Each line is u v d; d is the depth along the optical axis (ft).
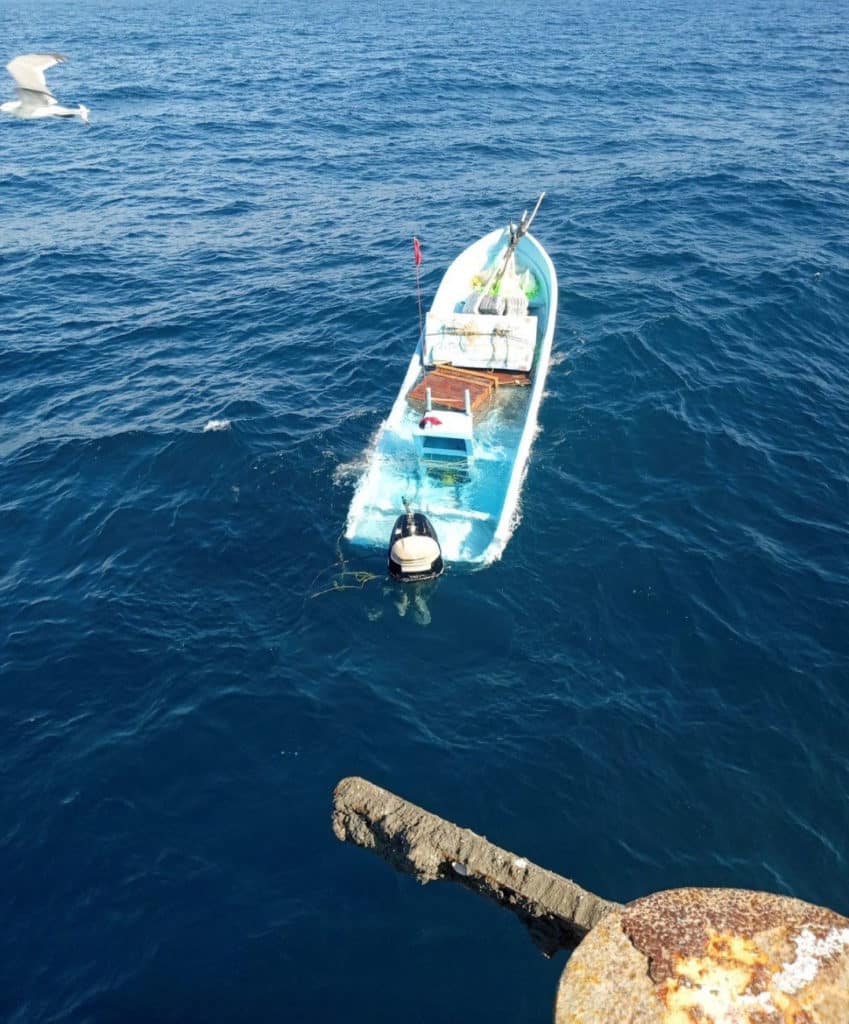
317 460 64.49
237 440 66.69
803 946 12.62
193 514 59.62
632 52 247.70
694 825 39.50
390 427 64.28
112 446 66.80
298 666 47.78
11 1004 33.55
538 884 23.80
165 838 39.29
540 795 40.70
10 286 96.43
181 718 44.93
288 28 320.09
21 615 51.67
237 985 33.96
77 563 55.83
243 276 97.71
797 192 116.67
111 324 87.71
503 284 75.82
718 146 141.18
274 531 57.77
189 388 75.31
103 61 241.96
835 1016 11.94
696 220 108.68
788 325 82.48
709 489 60.75
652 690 46.09
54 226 113.80
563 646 48.70
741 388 72.38
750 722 44.27
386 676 47.03
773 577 53.26
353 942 35.24
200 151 146.41
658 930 12.99
